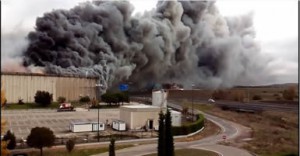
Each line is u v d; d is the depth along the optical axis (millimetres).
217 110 101375
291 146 54094
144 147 52031
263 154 48875
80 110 96438
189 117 83812
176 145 54438
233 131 68812
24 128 65812
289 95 126875
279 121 79375
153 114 67500
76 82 127438
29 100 116062
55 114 87062
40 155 45750
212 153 48281
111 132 63406
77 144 52406
